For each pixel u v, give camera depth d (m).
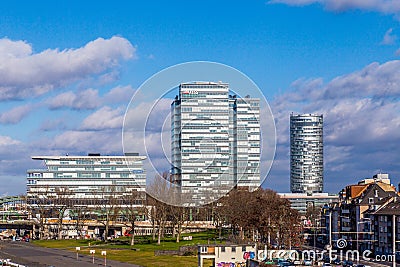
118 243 197.00
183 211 186.88
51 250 187.62
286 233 172.62
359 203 194.75
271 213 176.12
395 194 197.38
